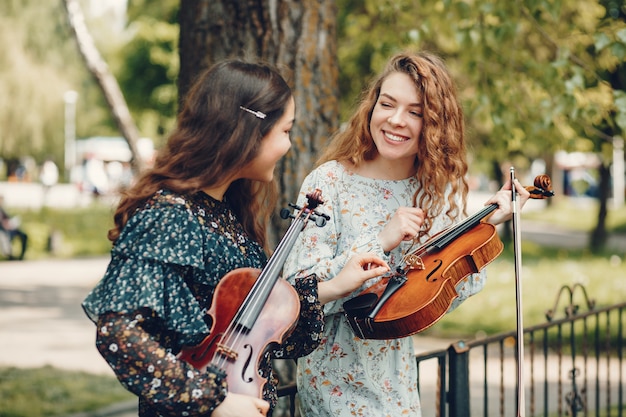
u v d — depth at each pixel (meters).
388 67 2.51
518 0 5.05
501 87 5.27
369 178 2.55
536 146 5.62
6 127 21.72
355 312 2.31
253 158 1.98
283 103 2.01
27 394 6.18
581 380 6.74
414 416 2.50
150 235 1.85
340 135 2.65
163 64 18.06
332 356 2.45
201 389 1.76
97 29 22.91
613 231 23.36
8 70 21.09
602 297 10.09
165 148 1.99
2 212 16.38
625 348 7.84
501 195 2.64
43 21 21.11
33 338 8.49
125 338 1.76
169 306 1.85
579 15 6.74
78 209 24.58
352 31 7.55
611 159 5.38
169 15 15.23
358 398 2.44
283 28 3.79
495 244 2.51
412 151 2.46
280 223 3.82
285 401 3.91
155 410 1.92
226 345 1.88
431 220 2.55
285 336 2.00
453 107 2.48
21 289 12.16
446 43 6.30
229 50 3.80
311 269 2.37
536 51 6.86
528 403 6.04
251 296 1.95
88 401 6.05
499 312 9.44
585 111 4.88
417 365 3.04
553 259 14.91
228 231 2.06
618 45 4.48
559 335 4.11
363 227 2.48
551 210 30.72
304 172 3.82
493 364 7.36
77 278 13.62
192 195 1.98
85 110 34.25
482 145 10.61
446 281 2.34
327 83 3.87
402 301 2.32
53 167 27.69
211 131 1.95
